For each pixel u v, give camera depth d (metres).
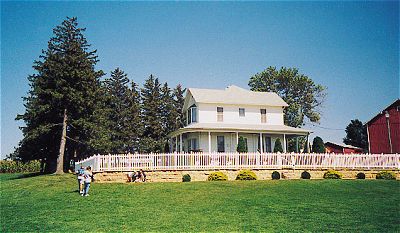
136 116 63.22
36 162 63.25
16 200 23.20
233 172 31.58
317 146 39.91
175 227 15.95
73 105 42.25
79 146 47.41
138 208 19.64
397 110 48.50
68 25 45.62
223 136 41.50
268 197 22.58
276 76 75.94
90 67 46.84
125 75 67.12
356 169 34.34
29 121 43.66
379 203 21.30
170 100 68.81
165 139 65.19
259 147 42.50
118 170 29.86
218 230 15.48
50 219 17.70
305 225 16.33
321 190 25.30
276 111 45.28
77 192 24.91
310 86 76.94
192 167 30.91
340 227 16.09
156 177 30.19
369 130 50.75
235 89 47.75
